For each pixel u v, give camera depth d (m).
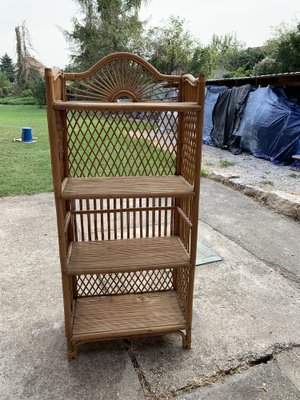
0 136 9.04
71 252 1.72
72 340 1.60
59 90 1.48
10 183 4.66
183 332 1.72
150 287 2.08
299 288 2.28
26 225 3.29
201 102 1.40
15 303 2.07
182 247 1.80
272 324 1.90
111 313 1.82
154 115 1.83
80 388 1.47
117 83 1.68
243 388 1.47
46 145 7.74
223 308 2.05
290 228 3.32
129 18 17.19
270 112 5.99
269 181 4.75
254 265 2.58
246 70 18.33
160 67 17.67
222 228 3.30
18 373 1.54
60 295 2.16
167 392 1.45
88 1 17.20
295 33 13.28
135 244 1.84
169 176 1.82
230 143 7.26
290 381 1.51
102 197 1.46
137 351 1.69
